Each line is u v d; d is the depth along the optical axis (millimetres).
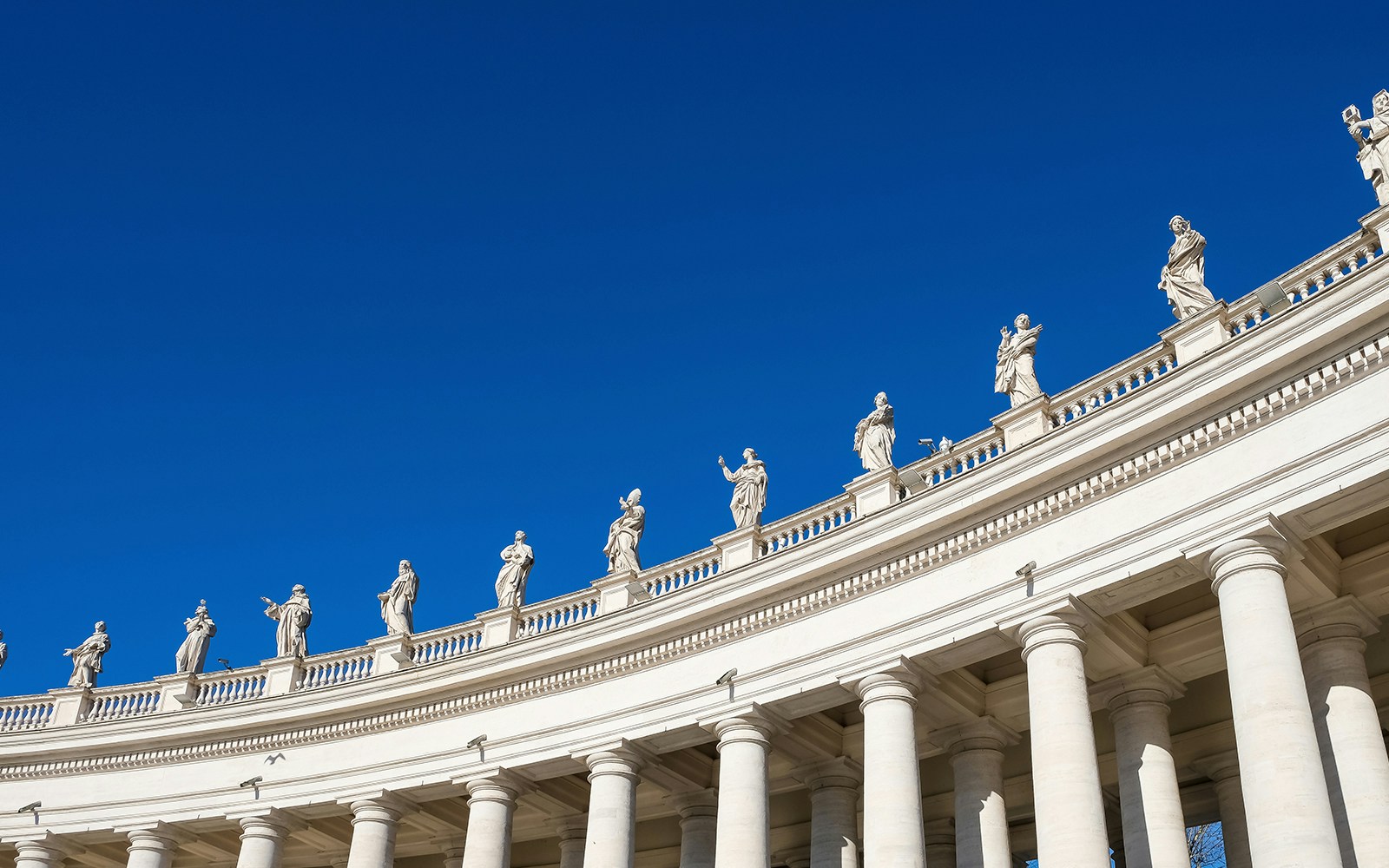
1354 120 27641
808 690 31422
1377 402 24328
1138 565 26688
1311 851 22328
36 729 43375
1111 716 30891
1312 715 24672
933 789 38750
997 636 28891
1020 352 32031
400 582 43062
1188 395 26578
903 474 32969
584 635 36125
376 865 37594
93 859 44750
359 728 39625
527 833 42375
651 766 35469
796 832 41344
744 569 33562
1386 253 24109
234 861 45188
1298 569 26188
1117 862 38781
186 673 45000
